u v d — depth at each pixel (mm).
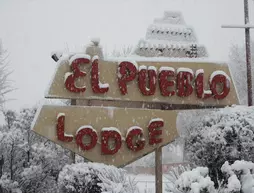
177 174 10578
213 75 13836
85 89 12789
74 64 12719
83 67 12898
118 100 13086
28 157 13383
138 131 12773
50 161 13719
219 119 12797
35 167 12891
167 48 14102
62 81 12758
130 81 13148
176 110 13383
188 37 14406
